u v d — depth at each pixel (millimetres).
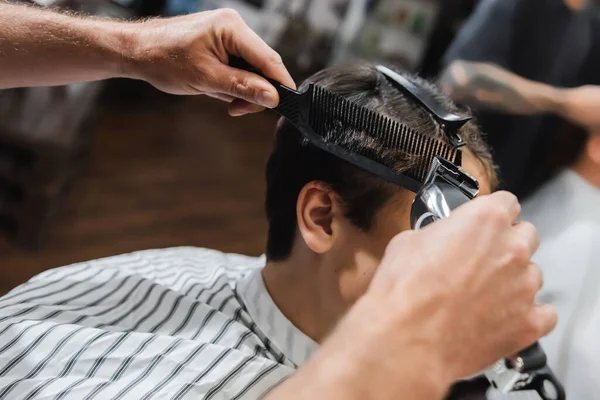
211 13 788
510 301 475
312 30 1699
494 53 1528
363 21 1734
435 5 1779
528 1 1490
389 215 716
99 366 738
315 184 744
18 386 708
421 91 765
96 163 2697
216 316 819
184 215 2527
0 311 801
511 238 483
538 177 1475
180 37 779
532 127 1479
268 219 824
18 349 745
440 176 604
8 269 2053
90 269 914
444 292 459
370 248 733
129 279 882
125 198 2533
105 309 844
